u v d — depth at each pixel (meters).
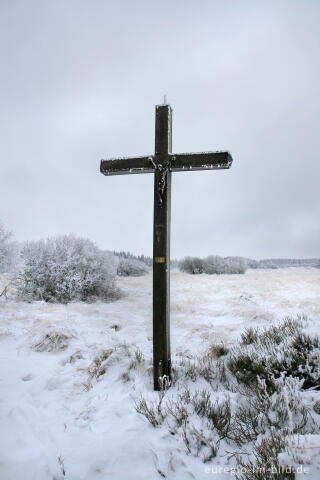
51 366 4.60
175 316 9.02
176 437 2.72
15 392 3.61
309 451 2.07
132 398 3.53
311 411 2.81
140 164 4.07
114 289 12.91
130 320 8.27
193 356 5.09
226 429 2.77
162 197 3.92
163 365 3.78
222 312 9.44
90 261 12.19
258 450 2.33
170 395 3.54
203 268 30.97
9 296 10.54
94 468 2.29
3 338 5.84
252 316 8.51
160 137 4.00
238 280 21.02
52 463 2.32
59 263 11.05
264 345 4.70
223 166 3.87
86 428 2.95
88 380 4.05
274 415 2.84
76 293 11.12
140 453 2.44
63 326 6.19
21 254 11.52
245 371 4.08
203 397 3.23
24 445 2.52
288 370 3.71
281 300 11.71
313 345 3.97
